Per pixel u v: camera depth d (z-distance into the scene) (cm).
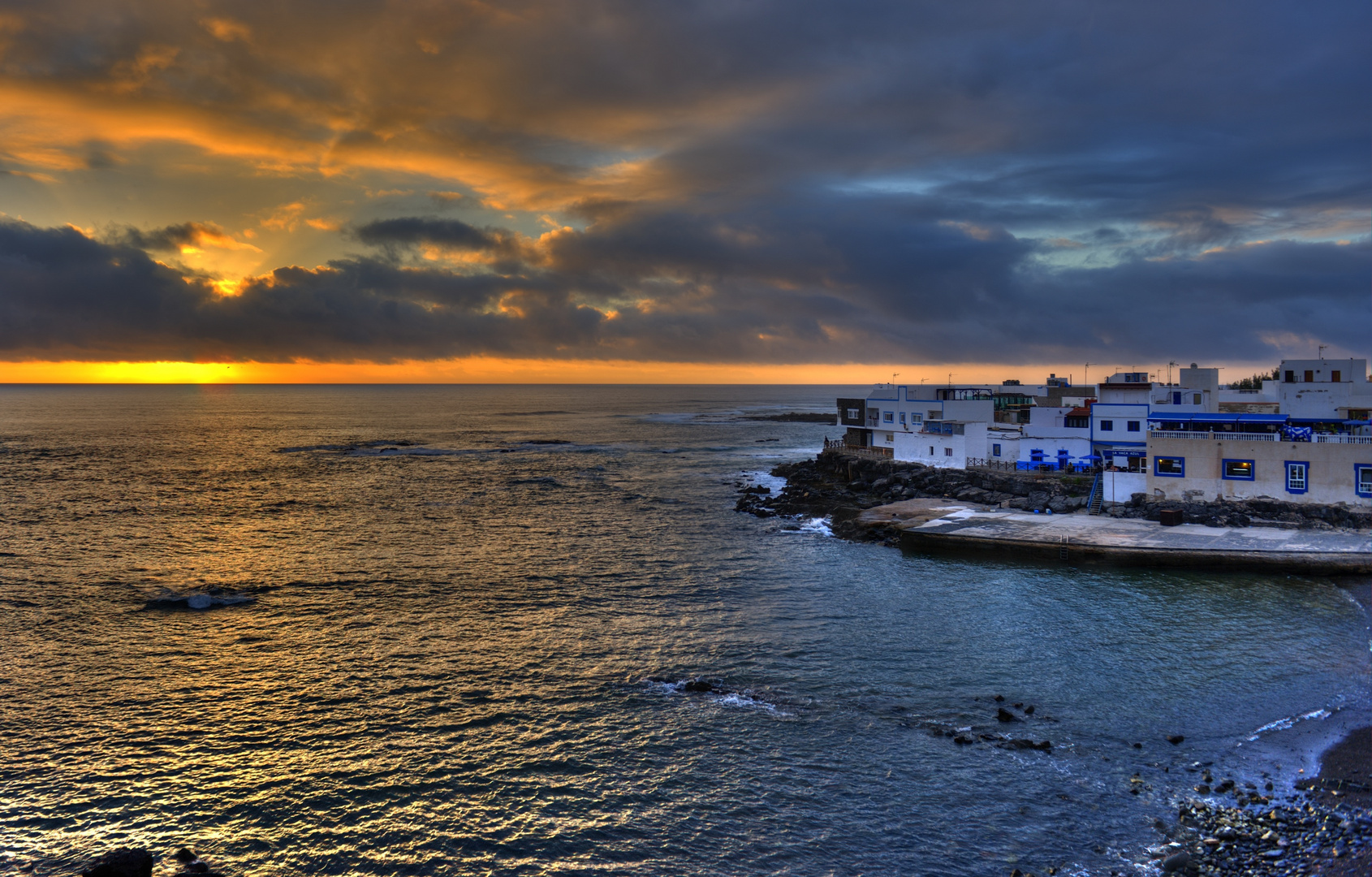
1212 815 2636
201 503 9369
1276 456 6147
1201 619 4500
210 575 5966
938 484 8381
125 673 4031
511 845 2628
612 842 2631
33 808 2852
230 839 2681
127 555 6612
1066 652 4097
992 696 3619
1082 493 7381
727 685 3812
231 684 3894
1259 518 6100
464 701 3684
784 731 3341
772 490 10325
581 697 3709
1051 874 2406
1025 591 5122
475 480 11562
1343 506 5934
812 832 2661
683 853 2573
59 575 5953
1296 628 4325
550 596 5356
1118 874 2392
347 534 7550
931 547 6216
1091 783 2880
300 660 4200
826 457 11475
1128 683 3703
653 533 7475
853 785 2922
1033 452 8681
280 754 3216
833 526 7419
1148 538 5762
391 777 3039
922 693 3666
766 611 4941
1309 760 2964
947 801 2802
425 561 6391
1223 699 3503
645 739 3294
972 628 4497
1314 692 3541
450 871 2505
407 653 4300
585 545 6956
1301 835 2494
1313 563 5194
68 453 15012
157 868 2514
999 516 6812
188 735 3381
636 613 4956
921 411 10669
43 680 3944
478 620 4859
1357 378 9006
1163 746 3120
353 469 12888
